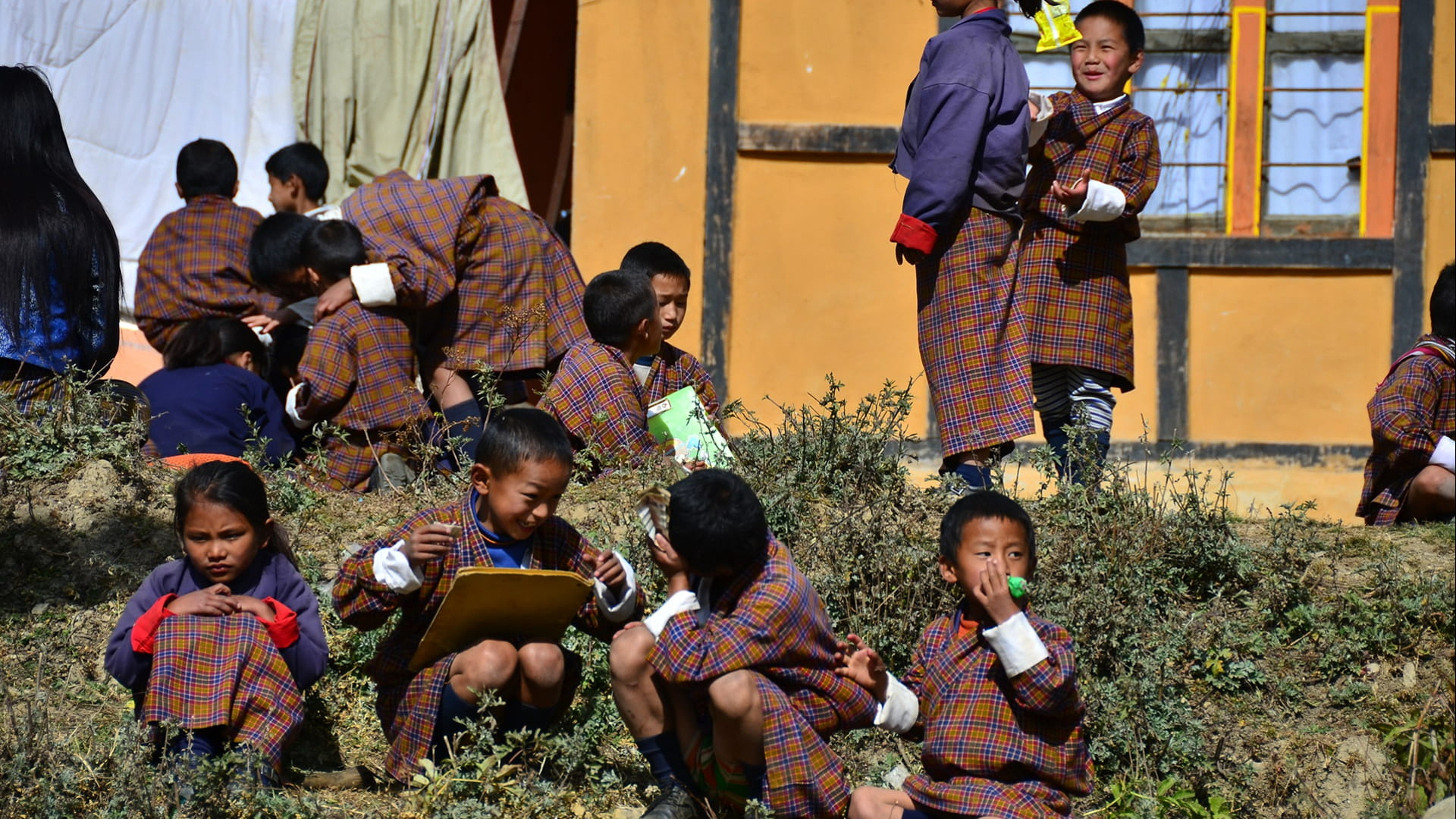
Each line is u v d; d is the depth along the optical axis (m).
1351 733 17.80
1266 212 30.94
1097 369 22.08
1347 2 30.66
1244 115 30.81
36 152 19.98
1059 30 21.86
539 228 24.81
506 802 14.82
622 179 31.22
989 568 13.86
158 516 19.91
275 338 24.81
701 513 14.02
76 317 20.30
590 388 20.80
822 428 21.30
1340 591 19.36
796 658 14.34
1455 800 15.74
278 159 27.44
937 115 19.77
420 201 23.70
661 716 14.85
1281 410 30.55
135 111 31.02
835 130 30.91
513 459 14.51
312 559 19.27
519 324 24.08
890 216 31.02
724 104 31.03
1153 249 30.67
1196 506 20.11
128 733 15.19
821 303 31.09
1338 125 30.75
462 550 15.09
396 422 22.59
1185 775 17.33
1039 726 14.00
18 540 19.03
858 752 17.45
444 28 31.19
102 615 18.20
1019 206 21.78
